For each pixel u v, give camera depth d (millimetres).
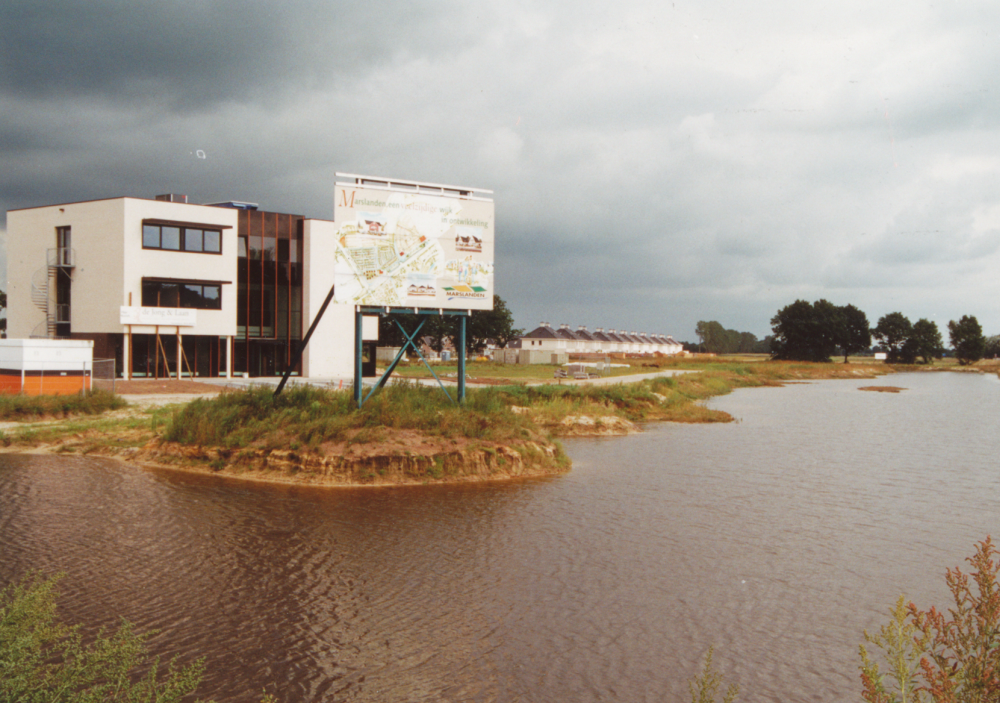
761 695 8406
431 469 20719
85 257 51750
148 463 21969
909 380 106750
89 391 33781
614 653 9445
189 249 52719
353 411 22594
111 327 50250
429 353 125750
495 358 106062
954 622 6602
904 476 23016
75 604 10422
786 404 54188
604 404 40906
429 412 23156
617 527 15812
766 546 14617
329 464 20094
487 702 8062
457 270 24094
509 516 16531
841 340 145125
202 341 54312
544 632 10055
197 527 14773
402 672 8727
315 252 58531
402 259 23297
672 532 15523
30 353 34344
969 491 20656
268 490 18578
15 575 11516
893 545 14867
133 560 12523
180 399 38000
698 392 59312
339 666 8828
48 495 17281
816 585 12305
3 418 29203
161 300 51531
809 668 9148
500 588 11727
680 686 8586
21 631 7066
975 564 6660
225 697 7973
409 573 12336
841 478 22500
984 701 6031
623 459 25828
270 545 13695
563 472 22688
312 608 10633
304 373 58812
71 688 7094
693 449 28719
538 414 35125
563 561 13250
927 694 8375
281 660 8930
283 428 21969
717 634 10164
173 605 10555
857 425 38969
